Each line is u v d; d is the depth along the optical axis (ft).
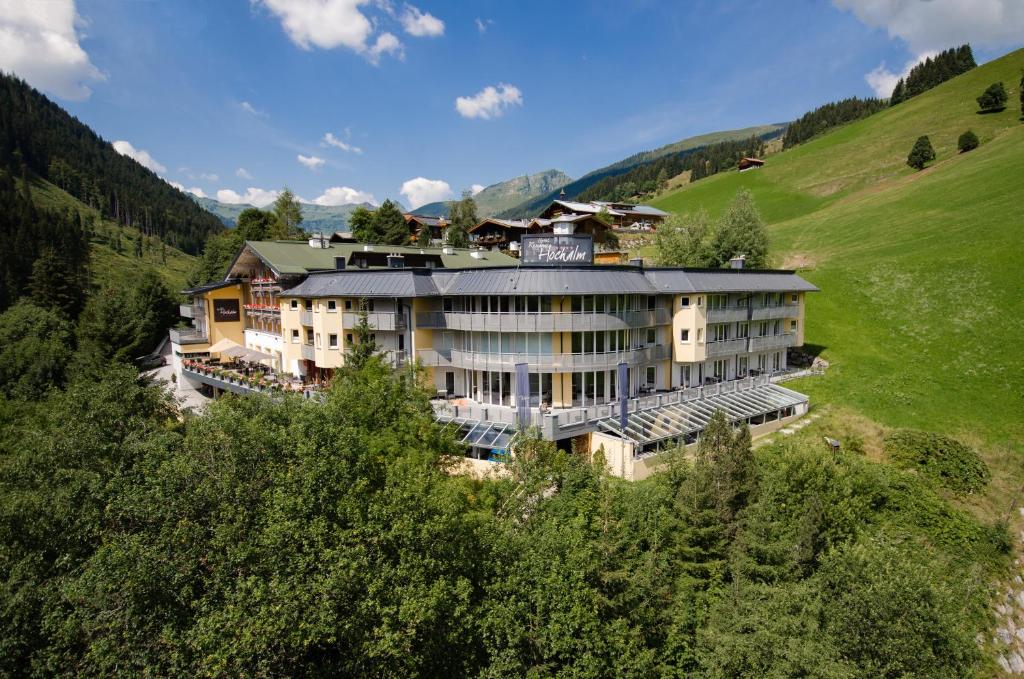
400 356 140.87
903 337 185.68
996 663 79.51
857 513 92.32
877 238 268.41
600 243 330.54
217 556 50.08
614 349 136.46
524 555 60.70
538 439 89.10
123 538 52.29
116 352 220.84
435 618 52.65
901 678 56.59
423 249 208.64
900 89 629.92
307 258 179.93
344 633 48.49
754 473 84.58
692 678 63.41
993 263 200.75
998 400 144.36
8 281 282.36
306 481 53.57
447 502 59.62
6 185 509.76
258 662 47.91
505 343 134.31
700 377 160.45
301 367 167.53
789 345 179.42
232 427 60.03
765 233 238.48
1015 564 95.81
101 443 71.56
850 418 140.56
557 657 56.54
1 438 110.01
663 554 70.13
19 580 52.42
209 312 204.13
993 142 347.56
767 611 65.05
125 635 46.65
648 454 114.73
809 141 603.26
